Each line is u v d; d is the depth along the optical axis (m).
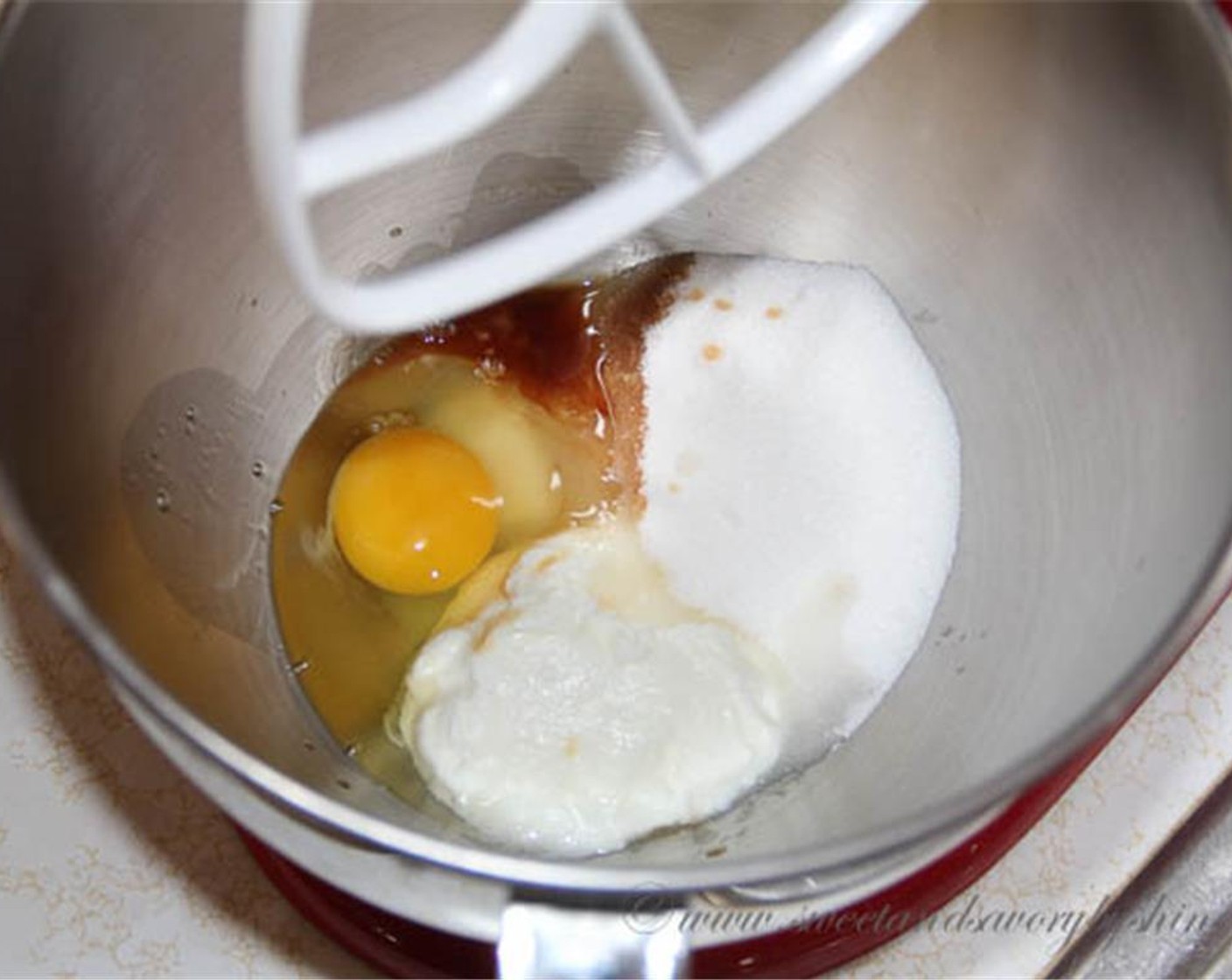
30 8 0.35
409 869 0.32
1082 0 0.39
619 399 0.46
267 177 0.30
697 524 0.44
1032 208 0.43
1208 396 0.37
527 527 0.45
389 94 0.44
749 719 0.42
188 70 0.40
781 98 0.35
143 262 0.40
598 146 0.46
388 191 0.45
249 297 0.44
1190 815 0.43
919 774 0.40
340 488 0.44
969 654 0.42
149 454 0.41
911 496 0.44
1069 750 0.32
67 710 0.43
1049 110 0.41
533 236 0.35
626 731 0.41
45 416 0.36
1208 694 0.44
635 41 0.33
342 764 0.42
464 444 0.46
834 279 0.47
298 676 0.43
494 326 0.47
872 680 0.43
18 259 0.35
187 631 0.40
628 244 0.48
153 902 0.41
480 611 0.44
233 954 0.40
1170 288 0.39
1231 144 0.36
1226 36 0.36
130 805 0.42
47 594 0.31
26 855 0.41
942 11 0.41
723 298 0.47
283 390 0.46
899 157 0.45
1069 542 0.40
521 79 0.31
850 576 0.44
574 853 0.40
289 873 0.40
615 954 0.33
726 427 0.45
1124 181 0.40
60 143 0.37
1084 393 0.41
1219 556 0.33
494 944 0.38
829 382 0.45
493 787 0.40
